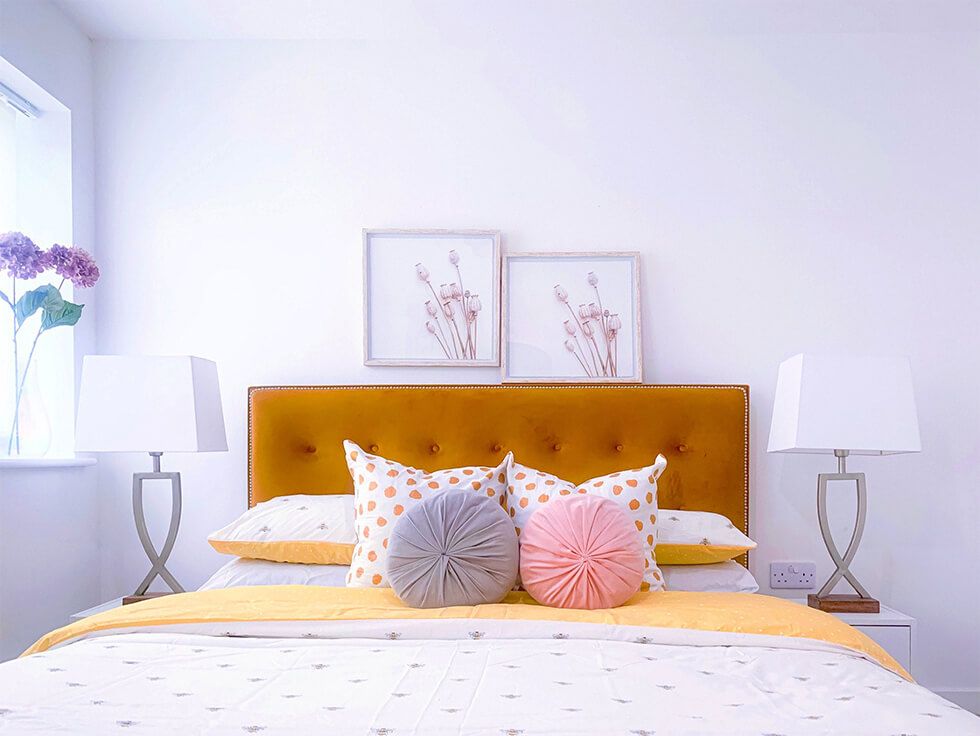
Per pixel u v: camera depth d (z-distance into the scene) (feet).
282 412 10.43
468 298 10.77
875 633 9.05
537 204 10.92
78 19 10.43
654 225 10.87
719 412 10.33
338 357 10.85
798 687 5.28
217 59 10.93
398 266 10.80
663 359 10.80
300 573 8.95
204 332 10.87
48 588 9.53
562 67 10.96
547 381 10.66
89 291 10.68
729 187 10.89
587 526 7.67
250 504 10.47
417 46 10.98
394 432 10.39
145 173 10.94
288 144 10.96
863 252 10.82
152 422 9.21
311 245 10.93
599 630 6.51
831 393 9.12
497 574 7.52
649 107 10.95
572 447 10.34
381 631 6.52
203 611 6.84
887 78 10.91
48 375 10.19
